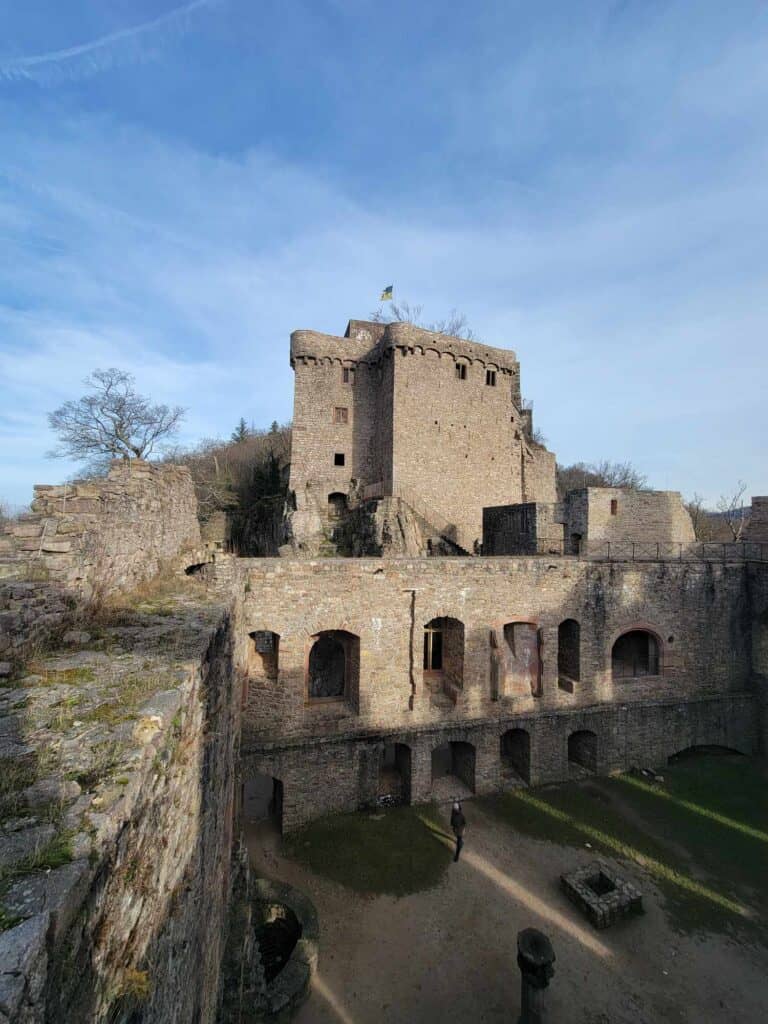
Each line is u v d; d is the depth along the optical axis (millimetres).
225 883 9820
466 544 36656
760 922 12555
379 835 15344
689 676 21109
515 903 12914
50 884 2490
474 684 18000
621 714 19703
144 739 4168
